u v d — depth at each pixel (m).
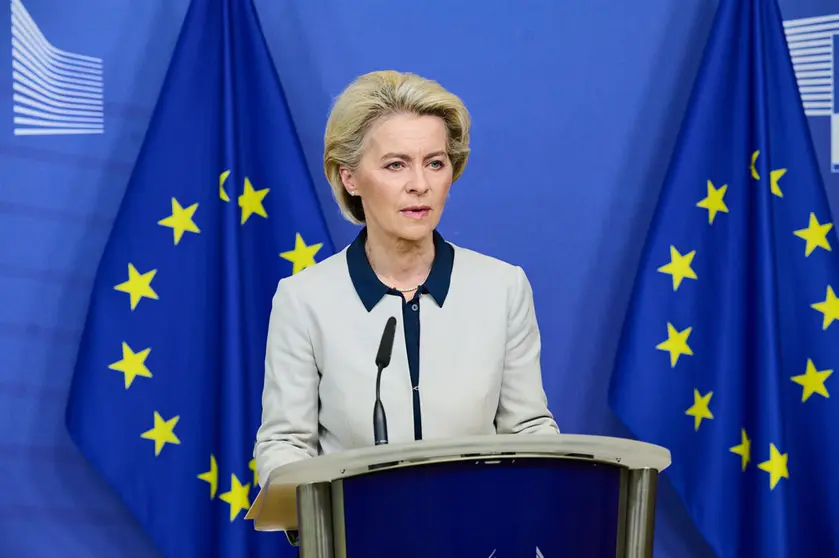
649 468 4.60
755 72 9.11
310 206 9.02
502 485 4.29
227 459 8.62
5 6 9.34
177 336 8.80
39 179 9.30
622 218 9.70
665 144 9.71
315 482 4.22
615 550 4.56
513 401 6.31
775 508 8.68
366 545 4.21
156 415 8.70
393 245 6.22
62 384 9.21
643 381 8.95
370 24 9.67
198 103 9.02
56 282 9.25
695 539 9.55
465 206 9.67
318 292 6.25
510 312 6.31
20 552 9.12
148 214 8.85
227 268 8.76
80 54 9.39
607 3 9.77
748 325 9.07
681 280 9.05
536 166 9.71
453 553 4.23
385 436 5.11
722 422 8.93
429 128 5.97
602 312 9.67
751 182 9.12
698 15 9.72
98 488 9.21
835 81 9.66
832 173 9.67
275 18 9.63
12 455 9.14
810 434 8.93
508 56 9.73
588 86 9.74
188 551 8.62
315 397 6.20
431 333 6.08
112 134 9.39
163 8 9.48
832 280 8.96
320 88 9.64
